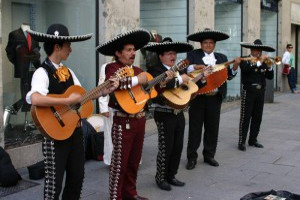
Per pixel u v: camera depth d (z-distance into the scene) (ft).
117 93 13.80
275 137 27.63
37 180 18.19
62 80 11.78
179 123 16.89
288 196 13.04
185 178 18.72
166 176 17.53
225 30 41.27
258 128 24.62
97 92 12.25
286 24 56.34
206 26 36.04
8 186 17.28
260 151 23.79
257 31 46.78
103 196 16.51
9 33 21.07
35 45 21.39
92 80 25.58
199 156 22.47
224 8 41.01
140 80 13.97
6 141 20.17
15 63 21.27
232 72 20.18
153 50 16.56
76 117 11.91
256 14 46.42
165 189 17.08
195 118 19.81
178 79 16.14
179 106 15.92
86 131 21.11
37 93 11.07
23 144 20.17
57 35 11.57
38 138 21.13
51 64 11.72
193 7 34.06
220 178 18.76
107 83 12.49
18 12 21.70
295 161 21.67
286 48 56.39
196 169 20.08
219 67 18.74
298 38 65.82
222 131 29.55
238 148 24.26
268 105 43.32
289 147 24.79
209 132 20.42
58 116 11.42
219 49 41.16
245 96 23.50
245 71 23.13
